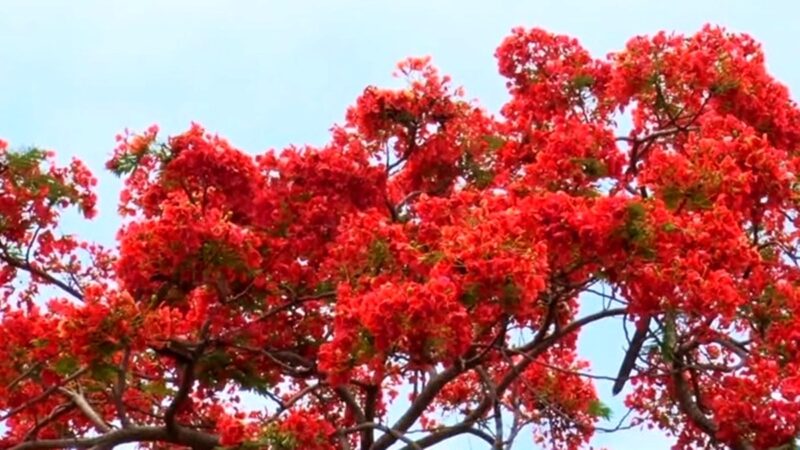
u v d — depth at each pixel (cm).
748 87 1477
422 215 1286
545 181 1357
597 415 1463
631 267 1158
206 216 1184
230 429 1223
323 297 1342
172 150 1326
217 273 1192
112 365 1158
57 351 1183
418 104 1466
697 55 1463
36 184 1392
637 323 1252
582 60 1628
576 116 1614
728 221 1188
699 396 1336
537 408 1541
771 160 1316
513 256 1080
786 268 1426
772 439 1236
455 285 1084
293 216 1395
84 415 1399
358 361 1097
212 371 1340
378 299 1080
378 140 1479
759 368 1246
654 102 1489
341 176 1425
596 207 1135
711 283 1155
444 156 1491
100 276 1470
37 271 1434
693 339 1308
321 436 1245
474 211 1167
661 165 1234
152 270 1185
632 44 1494
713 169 1234
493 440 1345
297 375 1367
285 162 1417
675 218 1159
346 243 1221
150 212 1358
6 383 1242
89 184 1416
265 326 1377
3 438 1434
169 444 1503
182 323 1186
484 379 1326
